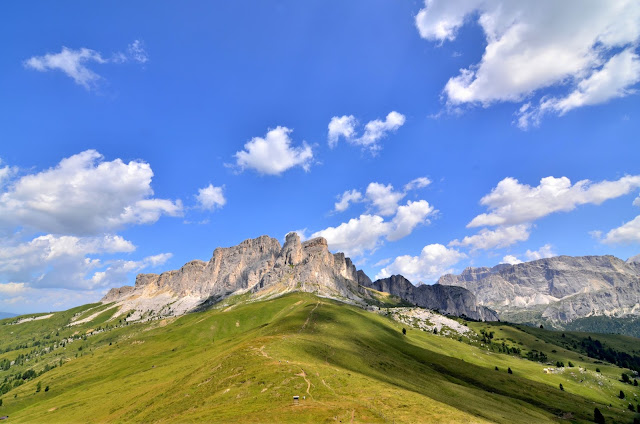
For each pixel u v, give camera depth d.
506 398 153.88
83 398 178.62
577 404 167.12
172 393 113.88
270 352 126.38
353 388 90.81
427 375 158.50
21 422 157.50
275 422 70.81
